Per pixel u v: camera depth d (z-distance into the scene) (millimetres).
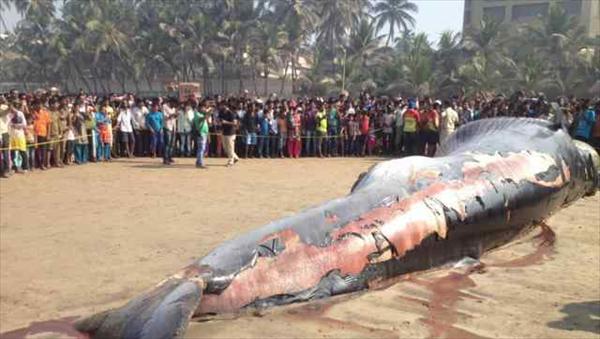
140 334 4281
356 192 6449
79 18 59406
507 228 7668
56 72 61562
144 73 58250
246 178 14180
